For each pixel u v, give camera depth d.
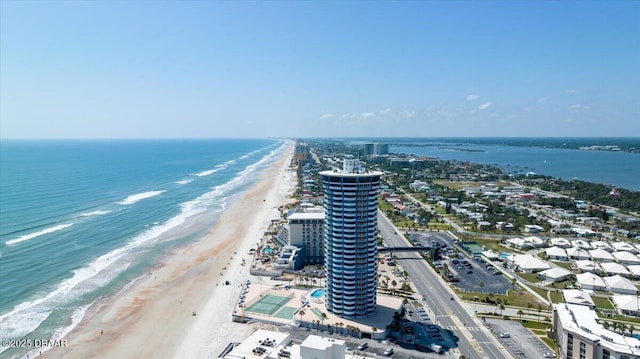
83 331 192.50
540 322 198.75
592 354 150.75
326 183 195.38
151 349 178.00
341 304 196.25
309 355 150.00
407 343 179.38
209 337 186.88
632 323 198.88
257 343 166.50
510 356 169.75
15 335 187.12
